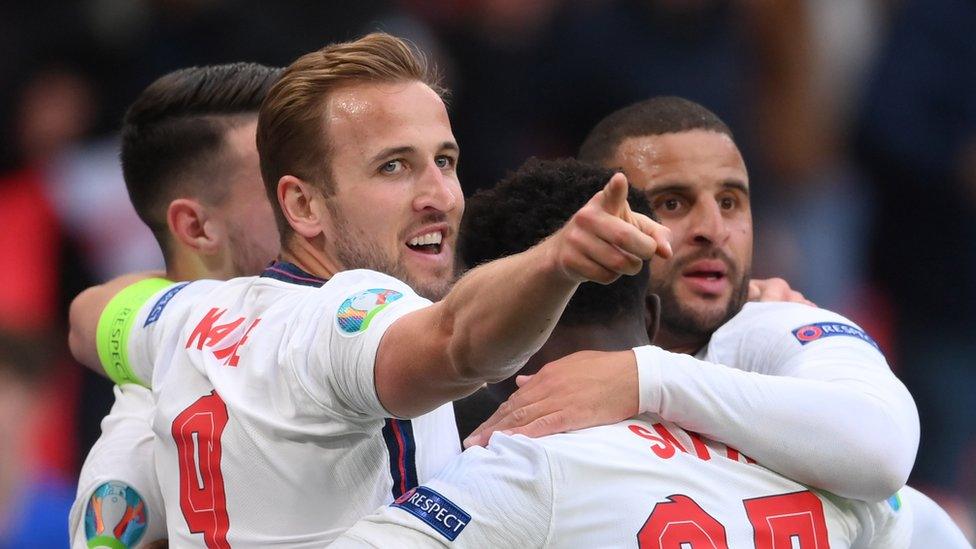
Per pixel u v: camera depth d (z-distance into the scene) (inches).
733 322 438.3
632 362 345.1
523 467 328.8
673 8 946.7
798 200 967.0
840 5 1036.5
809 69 973.2
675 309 446.3
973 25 1037.2
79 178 901.2
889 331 1003.9
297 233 376.8
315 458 335.0
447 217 370.9
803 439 344.5
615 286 362.9
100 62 940.6
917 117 1021.2
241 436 345.1
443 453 356.8
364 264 367.9
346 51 372.8
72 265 887.1
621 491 330.3
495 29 936.3
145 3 943.7
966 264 1015.6
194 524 356.5
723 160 451.5
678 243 447.5
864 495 352.8
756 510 341.7
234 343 361.4
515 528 323.0
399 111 366.9
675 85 936.9
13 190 897.5
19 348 634.2
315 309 336.5
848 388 357.7
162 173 466.0
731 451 348.2
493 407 398.6
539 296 282.0
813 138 975.6
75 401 844.0
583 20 935.0
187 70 477.7
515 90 930.7
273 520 343.6
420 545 319.9
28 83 932.6
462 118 928.3
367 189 365.1
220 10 928.9
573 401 341.1
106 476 409.7
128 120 478.9
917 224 1021.8
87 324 446.0
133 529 408.2
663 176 448.1
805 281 963.3
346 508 340.2
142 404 427.8
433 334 297.6
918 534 432.8
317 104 368.8
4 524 637.9
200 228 464.4
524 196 381.1
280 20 923.4
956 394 986.1
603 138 464.8
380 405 311.1
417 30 920.3
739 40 967.0
